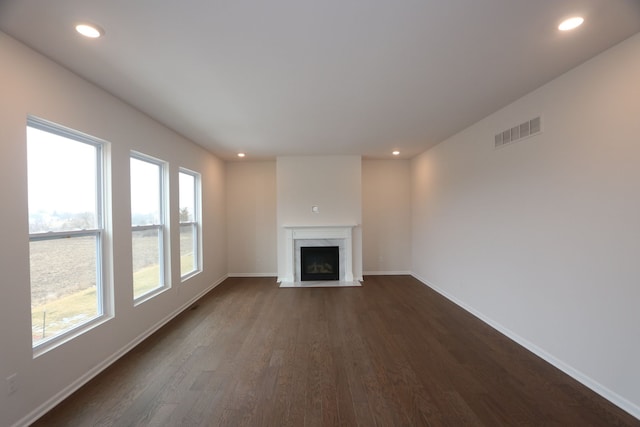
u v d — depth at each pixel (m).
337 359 3.04
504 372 2.77
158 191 4.13
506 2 1.74
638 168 2.12
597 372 2.43
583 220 2.53
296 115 3.71
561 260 2.76
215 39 2.09
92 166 2.88
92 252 2.86
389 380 2.66
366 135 4.74
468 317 4.23
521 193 3.26
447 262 5.13
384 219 6.95
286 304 4.88
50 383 2.27
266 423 2.12
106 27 1.93
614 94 2.26
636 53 2.11
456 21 1.92
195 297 5.11
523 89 3.02
